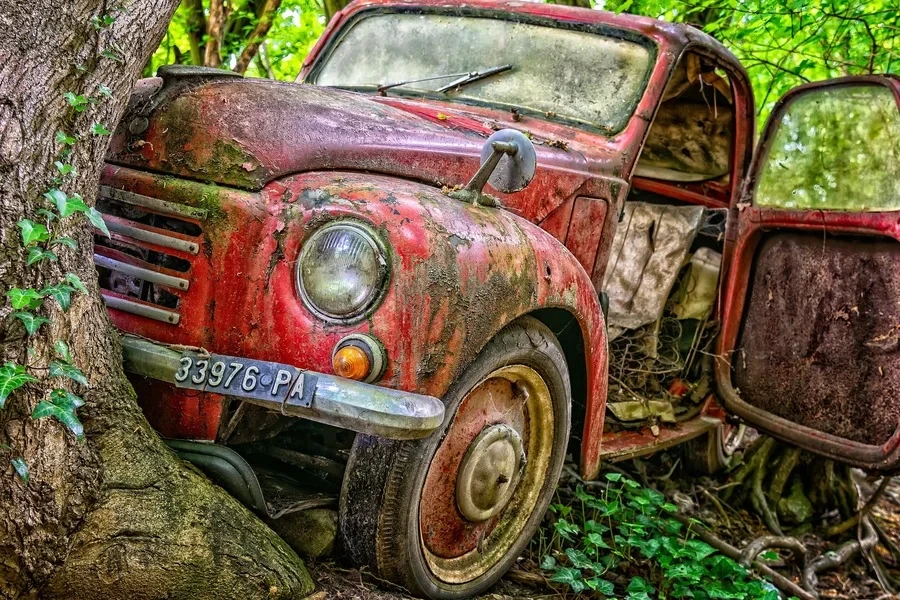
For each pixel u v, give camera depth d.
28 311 1.78
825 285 3.71
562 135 3.36
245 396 2.04
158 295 2.28
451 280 2.12
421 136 2.64
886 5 4.96
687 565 3.03
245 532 2.08
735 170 4.35
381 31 3.91
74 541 1.86
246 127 2.29
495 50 3.66
